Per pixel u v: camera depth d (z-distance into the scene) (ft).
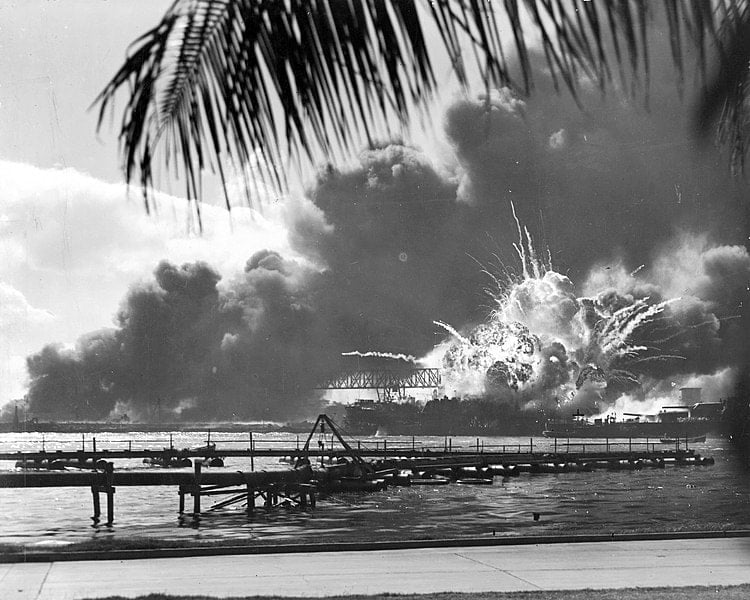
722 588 46.57
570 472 263.29
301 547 63.31
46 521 130.41
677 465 288.71
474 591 47.03
